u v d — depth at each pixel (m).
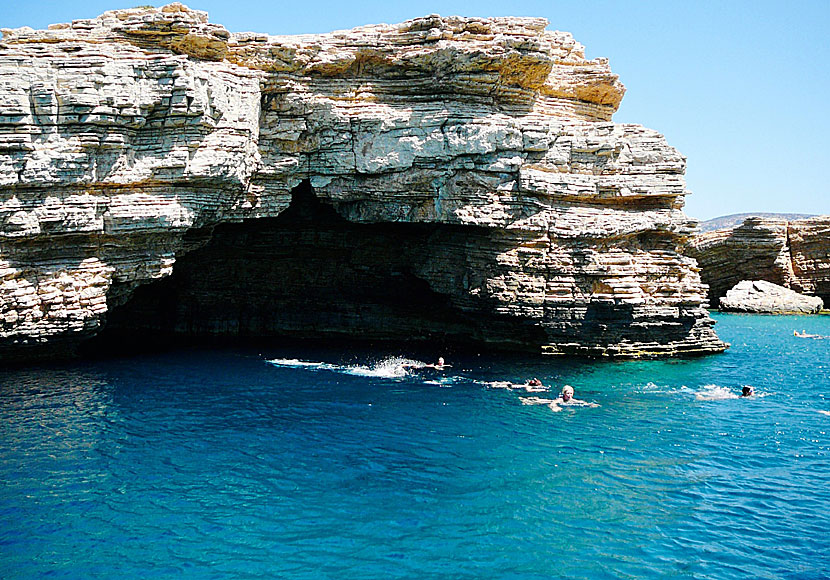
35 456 23.06
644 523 19.31
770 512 20.20
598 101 43.81
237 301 47.28
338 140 38.59
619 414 29.44
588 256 39.69
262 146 38.25
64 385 31.77
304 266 47.56
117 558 16.86
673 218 41.44
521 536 18.36
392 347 43.47
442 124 38.22
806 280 73.75
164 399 30.03
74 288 32.75
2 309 31.33
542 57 38.47
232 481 21.41
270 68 37.66
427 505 20.05
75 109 31.20
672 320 41.78
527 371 37.00
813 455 24.89
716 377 37.28
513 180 39.25
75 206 31.86
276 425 26.84
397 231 45.78
